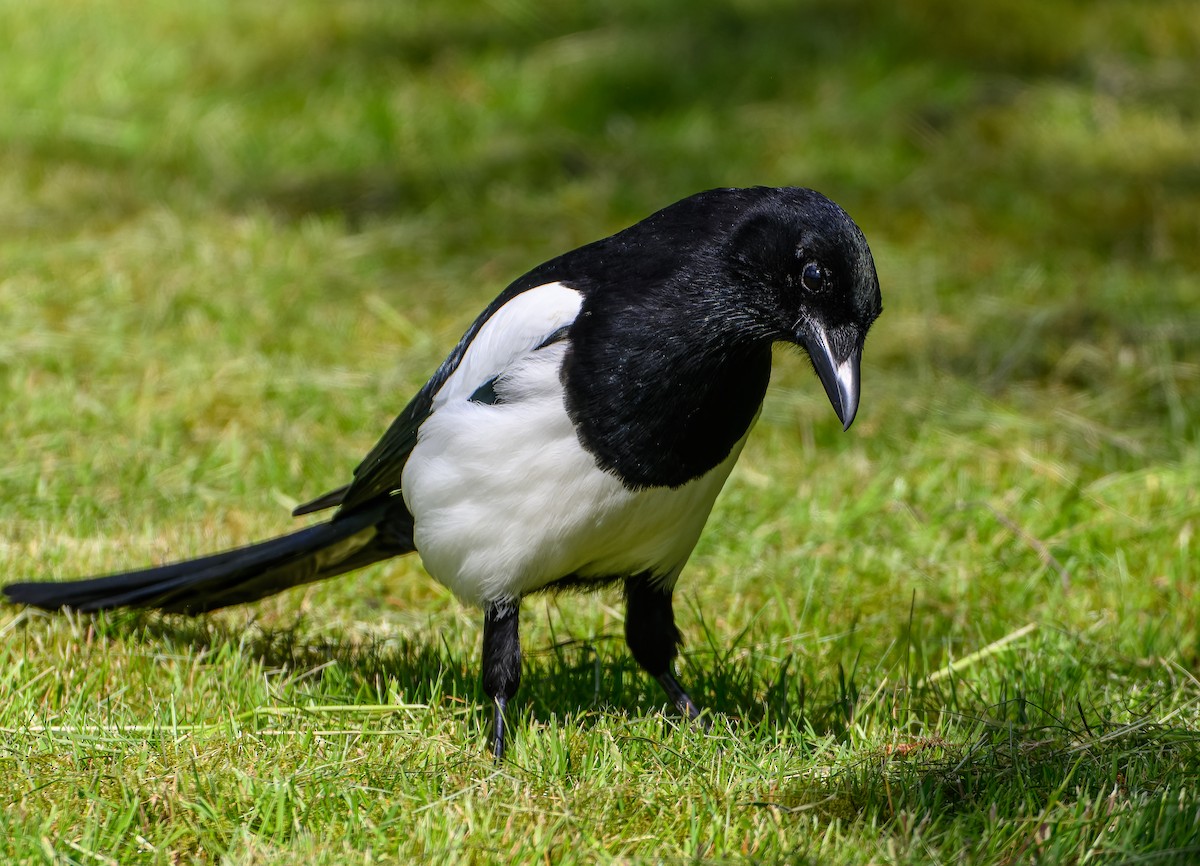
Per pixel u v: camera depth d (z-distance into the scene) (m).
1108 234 16.67
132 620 8.79
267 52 21.41
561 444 7.16
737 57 20.53
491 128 19.27
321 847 6.10
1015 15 21.41
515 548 7.38
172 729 7.12
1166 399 13.11
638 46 20.88
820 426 12.52
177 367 12.70
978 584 9.88
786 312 7.21
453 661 8.38
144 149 18.48
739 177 17.75
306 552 8.57
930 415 12.70
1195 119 19.33
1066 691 8.20
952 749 7.18
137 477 10.81
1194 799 6.49
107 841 6.16
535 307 7.24
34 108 19.36
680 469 7.29
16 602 8.55
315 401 12.32
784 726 7.73
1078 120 19.09
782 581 9.91
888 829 6.39
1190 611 9.56
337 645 8.76
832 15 21.62
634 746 7.18
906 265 15.75
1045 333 14.34
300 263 15.23
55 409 11.62
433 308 14.72
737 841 6.30
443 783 6.72
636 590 8.08
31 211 16.33
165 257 14.95
